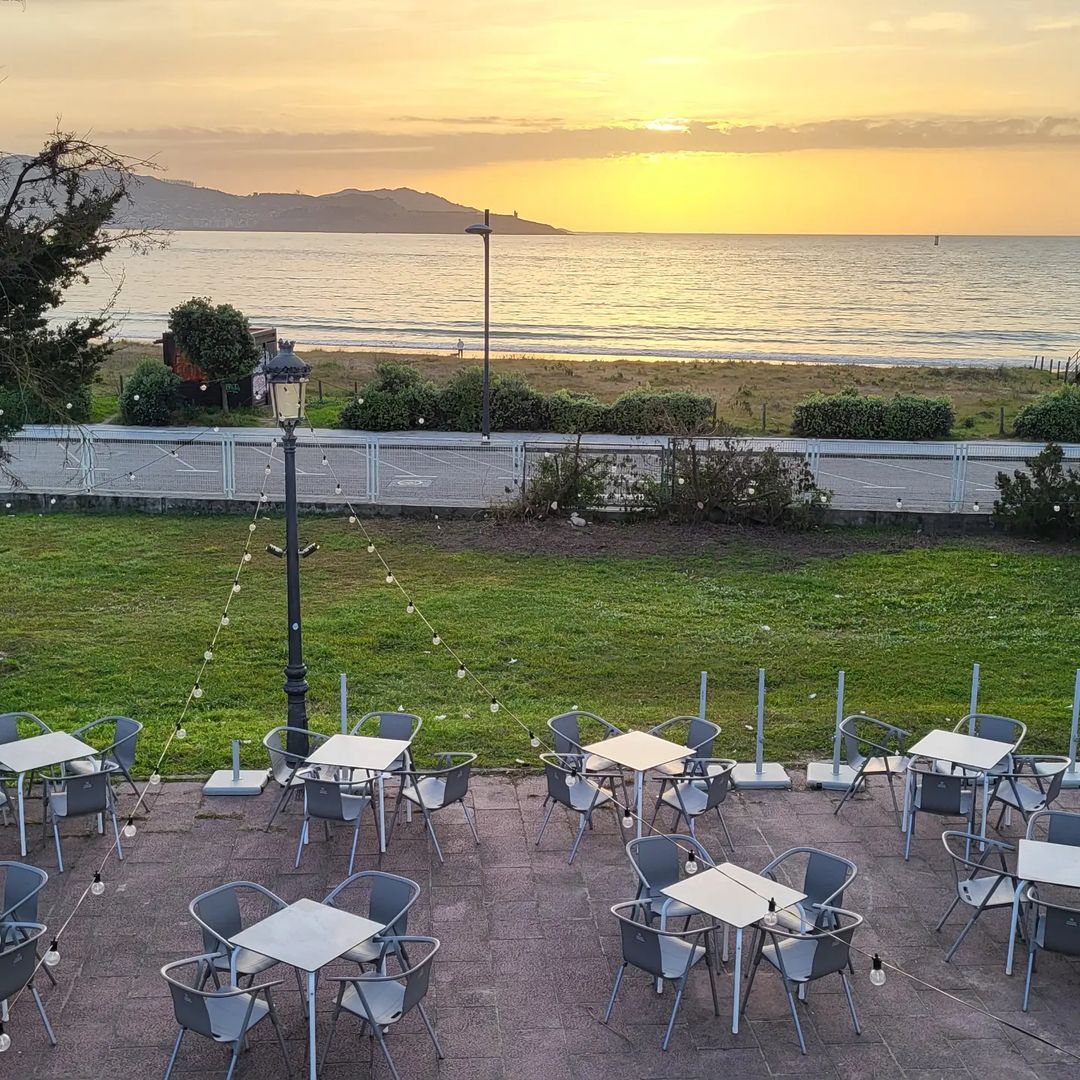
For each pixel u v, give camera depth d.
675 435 23.92
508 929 8.78
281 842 10.13
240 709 13.68
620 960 8.38
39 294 14.57
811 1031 7.57
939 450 30.31
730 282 191.50
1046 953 8.52
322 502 23.81
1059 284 190.00
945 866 9.88
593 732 12.99
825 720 13.36
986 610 18.08
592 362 59.12
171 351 35.56
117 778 11.45
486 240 30.83
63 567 19.92
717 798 9.91
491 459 28.38
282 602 18.08
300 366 10.66
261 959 7.50
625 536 22.30
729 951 8.55
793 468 23.48
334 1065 7.19
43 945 8.49
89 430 25.56
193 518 23.52
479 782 11.49
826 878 8.20
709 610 18.02
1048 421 34.31
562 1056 7.30
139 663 15.27
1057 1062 7.29
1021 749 12.59
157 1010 7.74
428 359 57.25
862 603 18.42
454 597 18.42
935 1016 7.75
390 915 7.70
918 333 98.50
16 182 13.89
